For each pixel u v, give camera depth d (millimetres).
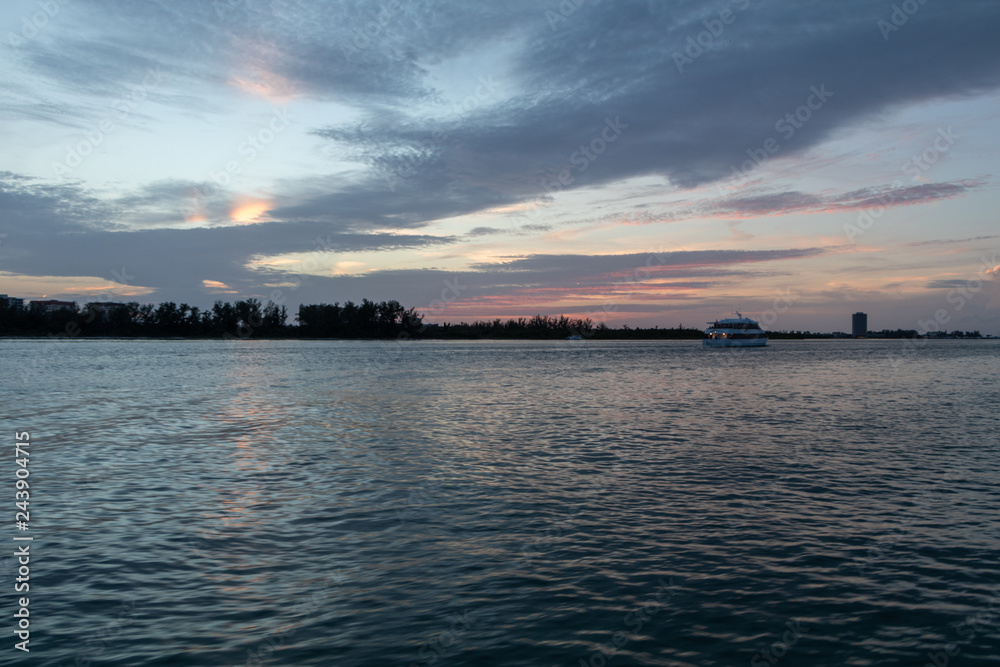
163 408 33812
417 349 151375
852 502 15008
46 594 9648
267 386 47969
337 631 8523
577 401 38250
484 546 11875
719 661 7902
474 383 51688
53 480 17031
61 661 7703
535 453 21219
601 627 8711
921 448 22172
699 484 16797
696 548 11820
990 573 10688
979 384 52219
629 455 20875
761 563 11086
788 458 20328
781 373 66750
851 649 8227
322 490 16078
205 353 113125
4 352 105875
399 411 33031
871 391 45562
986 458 20344
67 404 35500
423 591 9836
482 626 8695
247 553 11461
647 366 80750
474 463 19547
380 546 11844
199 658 7816
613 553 11539
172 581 10172
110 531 12656
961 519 13664
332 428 26922
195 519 13484
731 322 156750
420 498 15312
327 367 73625
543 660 7836
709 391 45219
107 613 9031
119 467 18797
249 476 17641
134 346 149250
